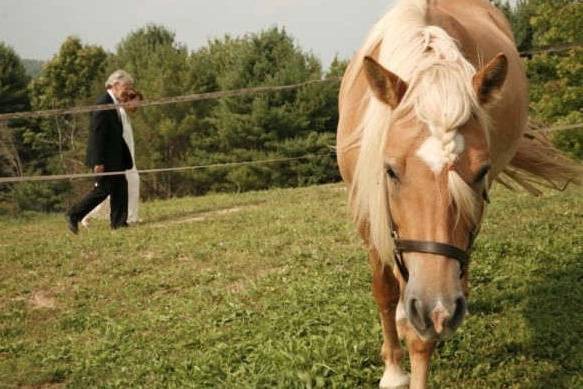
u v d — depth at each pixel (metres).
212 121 27.86
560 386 3.26
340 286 4.95
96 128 8.17
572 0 14.45
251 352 3.95
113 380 3.86
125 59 37.84
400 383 3.32
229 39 36.28
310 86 26.38
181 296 5.34
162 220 9.23
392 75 2.43
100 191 8.25
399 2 3.22
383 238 2.59
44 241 7.90
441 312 2.13
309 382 3.38
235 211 9.43
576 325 3.88
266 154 26.00
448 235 2.21
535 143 4.29
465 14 4.00
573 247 5.27
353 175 3.09
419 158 2.24
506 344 3.73
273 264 5.95
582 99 14.31
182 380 3.70
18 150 35.31
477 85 2.38
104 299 5.52
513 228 6.04
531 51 5.16
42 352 4.41
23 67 39.44
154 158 28.41
